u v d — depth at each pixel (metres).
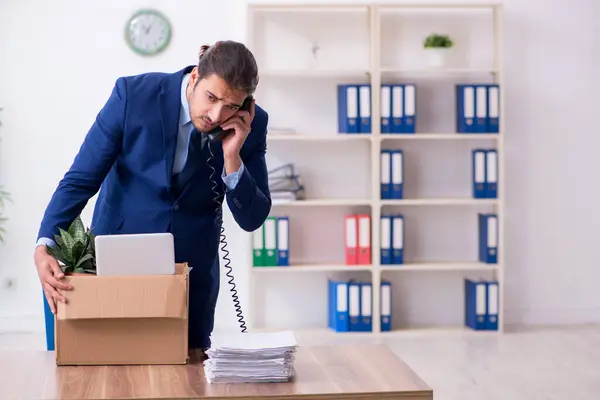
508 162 7.32
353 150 7.19
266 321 7.24
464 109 6.92
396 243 6.98
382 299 6.98
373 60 6.84
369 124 6.89
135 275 2.64
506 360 6.10
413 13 7.14
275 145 7.14
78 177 3.00
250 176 3.00
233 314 7.19
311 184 7.19
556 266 7.40
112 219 3.13
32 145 6.95
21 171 6.95
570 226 7.39
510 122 7.29
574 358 6.15
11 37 6.88
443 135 6.88
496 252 7.06
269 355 2.52
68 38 6.93
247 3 6.83
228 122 2.85
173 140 3.00
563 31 7.27
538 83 7.29
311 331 7.05
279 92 7.12
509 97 7.28
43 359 2.76
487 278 7.38
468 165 7.28
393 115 6.89
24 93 6.92
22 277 6.99
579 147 7.35
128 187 3.10
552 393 5.24
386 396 2.44
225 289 7.16
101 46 6.96
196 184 3.09
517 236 7.36
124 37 6.96
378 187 6.90
